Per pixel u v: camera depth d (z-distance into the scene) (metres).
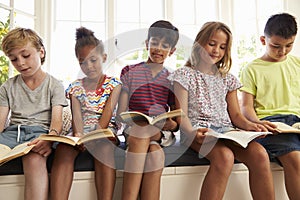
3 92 1.47
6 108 1.46
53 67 2.05
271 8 2.09
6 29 1.85
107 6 2.11
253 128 1.39
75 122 1.34
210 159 1.30
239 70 2.21
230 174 1.36
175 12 2.22
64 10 2.09
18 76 1.51
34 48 1.39
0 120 1.43
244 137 1.28
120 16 2.15
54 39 2.08
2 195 1.22
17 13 1.91
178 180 1.33
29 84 1.47
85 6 2.11
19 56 1.35
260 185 1.28
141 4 2.17
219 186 1.26
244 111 1.59
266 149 1.40
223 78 1.49
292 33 1.53
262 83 1.64
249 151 1.31
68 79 2.07
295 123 1.49
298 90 1.65
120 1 2.15
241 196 1.38
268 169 1.28
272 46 1.58
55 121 1.39
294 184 1.32
